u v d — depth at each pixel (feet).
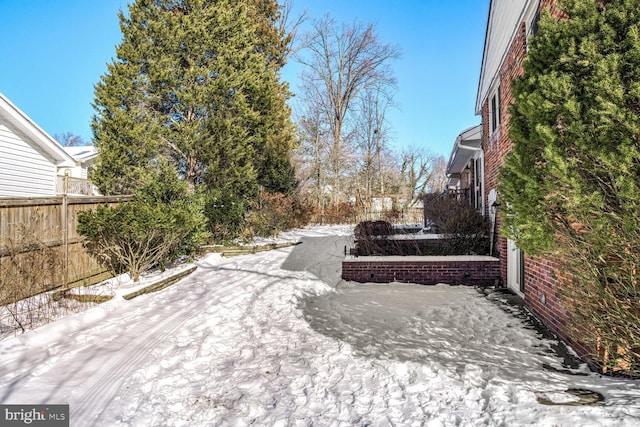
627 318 10.39
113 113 42.09
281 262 36.40
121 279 26.35
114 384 12.03
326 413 10.32
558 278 13.50
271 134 55.62
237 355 14.55
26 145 41.60
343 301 23.26
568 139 10.39
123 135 41.78
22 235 19.53
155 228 25.63
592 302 11.35
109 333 16.71
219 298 22.89
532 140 11.76
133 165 42.11
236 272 31.42
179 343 15.67
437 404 10.57
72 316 18.07
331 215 88.17
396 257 30.25
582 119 10.16
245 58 51.57
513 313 20.25
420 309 21.29
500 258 28.35
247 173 47.42
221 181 45.62
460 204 39.96
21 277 18.53
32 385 11.85
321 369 13.08
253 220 49.83
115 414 10.32
